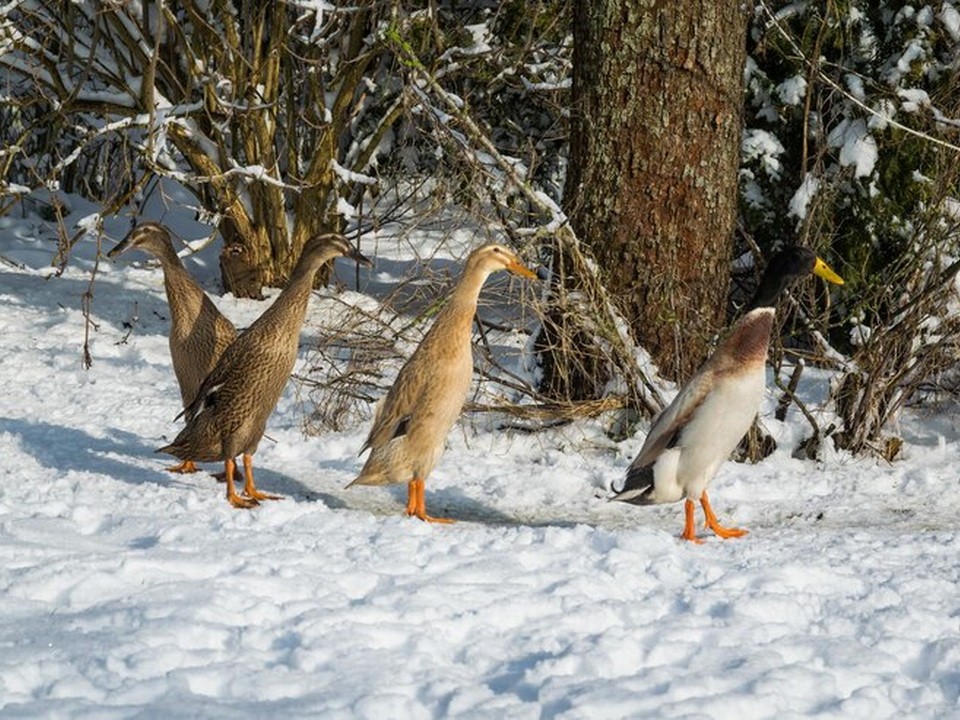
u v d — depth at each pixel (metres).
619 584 8.14
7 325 18.83
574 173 14.12
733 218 14.03
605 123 13.78
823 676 6.66
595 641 7.04
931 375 14.09
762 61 18.06
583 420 13.62
